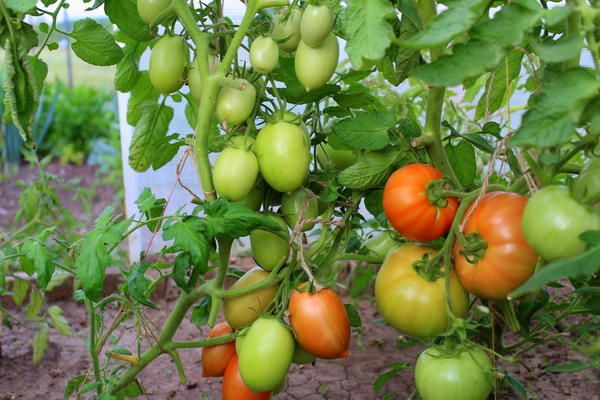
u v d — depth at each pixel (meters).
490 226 0.70
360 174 0.81
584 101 0.57
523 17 0.59
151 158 0.97
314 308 0.75
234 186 0.75
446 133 1.24
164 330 0.88
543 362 1.15
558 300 1.22
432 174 0.75
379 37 0.64
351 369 1.16
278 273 0.83
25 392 1.11
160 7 0.77
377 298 0.78
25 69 0.74
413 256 0.77
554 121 0.57
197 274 0.82
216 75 0.74
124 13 0.84
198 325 0.96
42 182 1.41
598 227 0.61
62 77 4.39
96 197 2.50
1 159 2.64
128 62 0.91
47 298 1.44
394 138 0.82
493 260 0.70
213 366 0.88
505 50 0.59
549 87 0.58
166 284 1.44
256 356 0.75
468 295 0.77
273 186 0.77
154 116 0.95
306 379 1.13
